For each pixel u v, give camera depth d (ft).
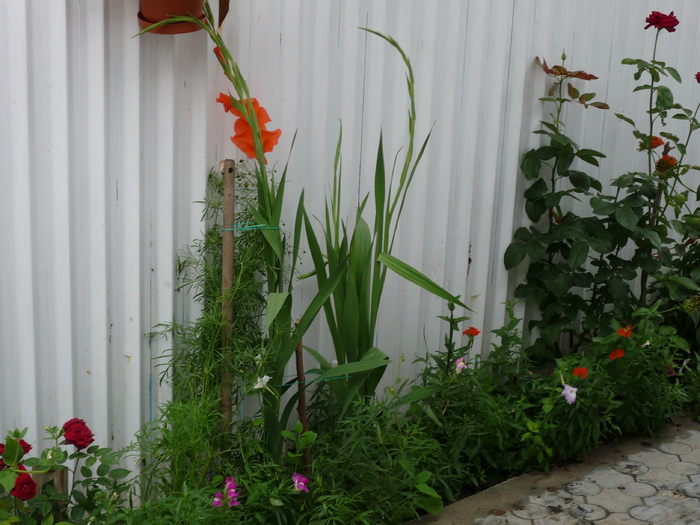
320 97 8.48
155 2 6.61
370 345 7.84
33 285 6.97
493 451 8.82
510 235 10.71
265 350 7.29
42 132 6.84
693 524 7.61
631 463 9.07
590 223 10.57
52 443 7.32
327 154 8.70
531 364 10.77
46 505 6.06
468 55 9.68
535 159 10.41
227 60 7.49
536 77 10.61
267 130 7.91
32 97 6.73
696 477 8.70
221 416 7.35
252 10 7.82
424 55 9.26
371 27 8.75
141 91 7.28
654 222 11.18
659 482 8.55
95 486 6.48
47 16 6.70
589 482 8.52
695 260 12.12
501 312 10.87
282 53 8.11
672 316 12.03
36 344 7.09
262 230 7.34
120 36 7.11
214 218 8.00
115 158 7.29
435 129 9.59
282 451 8.39
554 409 8.61
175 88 7.49
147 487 7.27
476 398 8.67
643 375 9.43
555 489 8.32
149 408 7.90
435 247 9.90
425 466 8.05
